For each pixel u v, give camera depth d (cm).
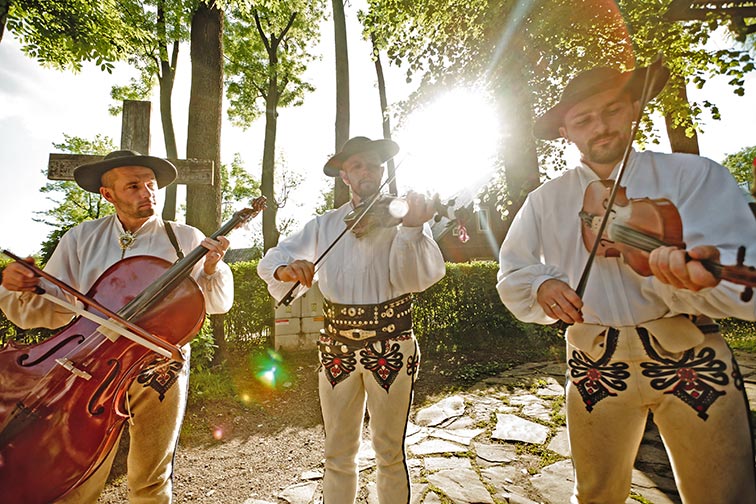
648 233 124
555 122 167
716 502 117
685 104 417
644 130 445
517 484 252
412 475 266
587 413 136
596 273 137
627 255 129
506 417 365
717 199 123
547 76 423
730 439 116
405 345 180
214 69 521
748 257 110
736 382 120
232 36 1490
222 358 488
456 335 666
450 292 672
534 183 456
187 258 178
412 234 168
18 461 129
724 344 125
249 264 607
